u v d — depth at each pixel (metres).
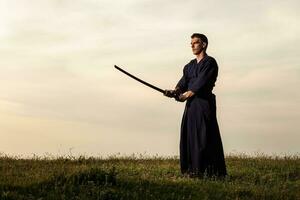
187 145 12.20
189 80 12.36
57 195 9.43
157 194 9.90
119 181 10.50
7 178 10.63
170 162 14.80
